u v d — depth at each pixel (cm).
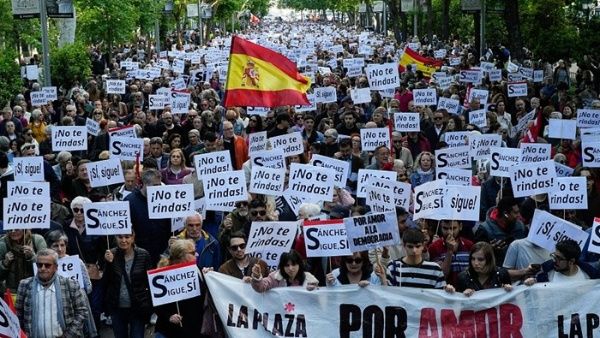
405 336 953
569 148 1739
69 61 3531
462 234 1222
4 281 1129
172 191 1200
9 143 1827
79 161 1526
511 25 3719
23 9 2906
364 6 11475
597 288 939
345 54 4716
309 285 965
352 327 959
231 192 1256
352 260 995
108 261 1070
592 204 1359
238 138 1720
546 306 940
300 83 1872
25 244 1127
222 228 1237
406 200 1255
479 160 1623
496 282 968
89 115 2539
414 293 950
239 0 8881
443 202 1084
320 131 2048
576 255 958
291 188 1301
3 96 2828
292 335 962
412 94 2605
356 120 2125
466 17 6462
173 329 1010
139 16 5072
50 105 2581
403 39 7144
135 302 1064
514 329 943
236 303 969
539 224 1039
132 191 1360
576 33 3862
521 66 3306
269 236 1080
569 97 2680
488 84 3081
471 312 945
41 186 1189
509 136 2120
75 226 1218
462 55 4675
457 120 1953
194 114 2056
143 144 1675
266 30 12606
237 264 1057
